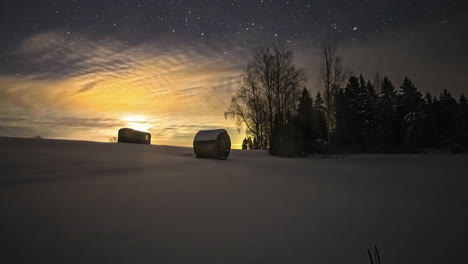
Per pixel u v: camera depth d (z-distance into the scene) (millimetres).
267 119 32469
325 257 3449
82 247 3576
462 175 12336
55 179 8367
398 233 4383
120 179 8891
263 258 3371
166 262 3203
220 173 11344
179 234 4117
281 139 26906
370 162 20359
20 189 6816
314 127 29141
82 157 14070
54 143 19562
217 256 3393
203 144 19516
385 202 6535
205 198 6547
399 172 13578
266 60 31328
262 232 4277
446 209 5914
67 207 5395
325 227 4590
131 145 24578
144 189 7414
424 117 39094
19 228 4195
